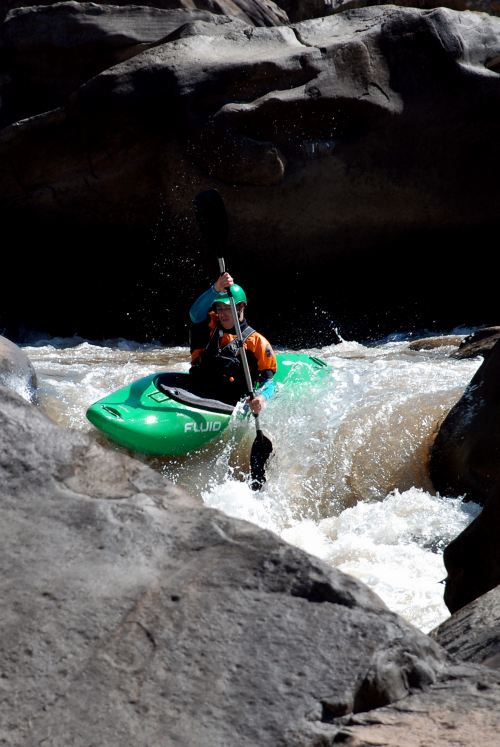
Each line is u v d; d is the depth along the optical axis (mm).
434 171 25219
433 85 24812
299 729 3111
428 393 14016
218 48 25734
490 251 26734
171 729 3109
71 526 3865
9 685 3236
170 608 3518
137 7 27188
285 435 13375
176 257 26250
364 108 24469
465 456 11789
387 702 3303
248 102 24328
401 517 11344
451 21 25016
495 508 6750
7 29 26859
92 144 24469
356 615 3514
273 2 35000
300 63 24375
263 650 3381
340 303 27188
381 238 25953
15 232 26078
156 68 24312
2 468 4105
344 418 13523
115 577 3637
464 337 19281
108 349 24891
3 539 3789
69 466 4188
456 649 4387
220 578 3645
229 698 3217
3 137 24469
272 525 11766
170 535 3857
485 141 25188
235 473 13125
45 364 18766
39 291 27219
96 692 3223
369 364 16422
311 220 25281
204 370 13844
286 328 27312
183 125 24234
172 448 12891
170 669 3312
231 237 25625
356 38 24734
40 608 3492
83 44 26641
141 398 13328
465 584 6828
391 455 12727
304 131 24531
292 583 3629
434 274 27109
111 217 25594
